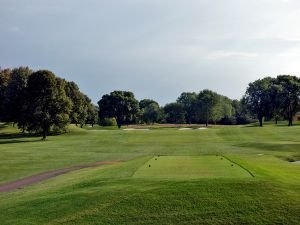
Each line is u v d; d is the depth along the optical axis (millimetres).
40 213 14648
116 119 143625
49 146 54594
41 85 71500
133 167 21828
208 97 145625
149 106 169250
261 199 14672
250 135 64438
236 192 15289
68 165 33656
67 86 97438
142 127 110875
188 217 13648
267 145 48219
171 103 165875
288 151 43438
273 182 16344
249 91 109875
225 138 61625
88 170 26531
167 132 72938
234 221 13320
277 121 131625
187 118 168125
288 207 14047
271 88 106688
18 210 15188
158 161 23984
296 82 106312
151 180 17297
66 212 14516
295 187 15961
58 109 72250
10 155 42844
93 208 14648
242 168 19953
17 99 88188
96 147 52656
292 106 104938
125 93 147250
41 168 31781
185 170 19781
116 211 14289
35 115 70125
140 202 14828
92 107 135500
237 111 181625
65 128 75938
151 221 13516
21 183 23672
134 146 53438
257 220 13328
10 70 104312
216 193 15258
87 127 121875
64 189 18094
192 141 58438
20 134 83125
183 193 15367
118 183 17297
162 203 14648
